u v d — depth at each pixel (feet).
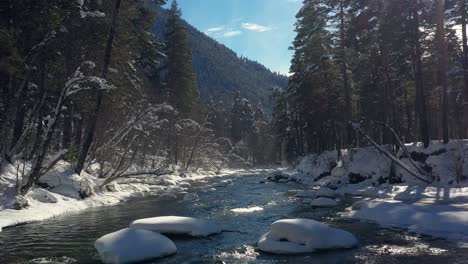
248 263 31.76
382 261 31.27
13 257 33.14
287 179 126.62
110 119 87.71
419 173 78.43
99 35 77.36
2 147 58.59
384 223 45.50
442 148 80.79
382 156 93.86
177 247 36.68
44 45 61.36
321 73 130.21
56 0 60.54
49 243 37.65
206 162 201.26
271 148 307.78
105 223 47.60
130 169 106.93
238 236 41.24
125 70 90.02
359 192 78.23
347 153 111.45
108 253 31.94
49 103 78.18
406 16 89.97
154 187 98.07
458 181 69.77
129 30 84.17
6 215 47.21
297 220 37.99
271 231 38.04
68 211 56.65
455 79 115.34
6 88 61.05
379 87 111.86
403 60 102.01
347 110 110.63
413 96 125.90
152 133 123.13
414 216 45.29
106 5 77.66
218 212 57.21
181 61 150.30
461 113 139.85
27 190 54.03
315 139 158.61
